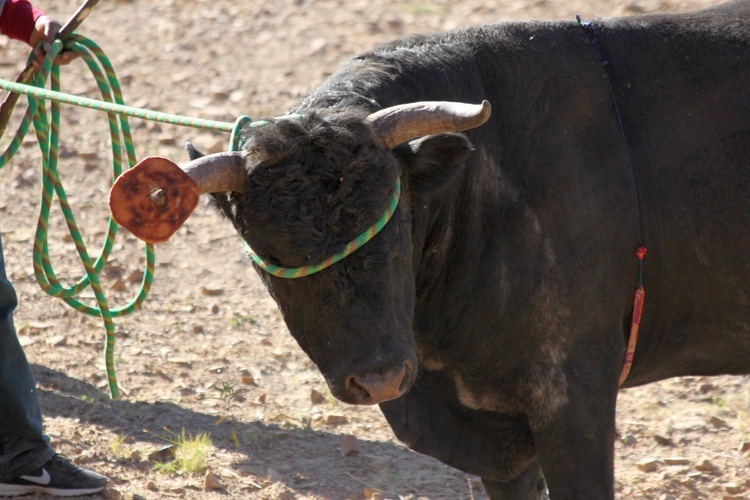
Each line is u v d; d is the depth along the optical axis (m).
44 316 17.86
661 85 10.77
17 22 11.96
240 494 13.07
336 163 8.70
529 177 10.25
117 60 28.86
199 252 20.94
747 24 11.16
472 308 10.42
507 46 10.77
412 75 10.48
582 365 10.30
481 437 11.39
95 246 20.56
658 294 10.90
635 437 15.22
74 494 12.23
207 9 32.53
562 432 10.34
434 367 11.07
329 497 13.33
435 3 32.53
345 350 8.70
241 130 9.30
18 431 11.80
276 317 18.78
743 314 11.03
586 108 10.54
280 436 14.78
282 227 8.59
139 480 13.04
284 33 30.64
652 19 11.21
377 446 14.91
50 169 11.33
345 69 10.61
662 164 10.62
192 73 28.09
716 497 13.69
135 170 8.13
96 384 15.76
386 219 8.77
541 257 10.16
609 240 10.30
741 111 10.75
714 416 15.59
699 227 10.70
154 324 18.17
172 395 15.80
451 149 9.27
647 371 11.62
